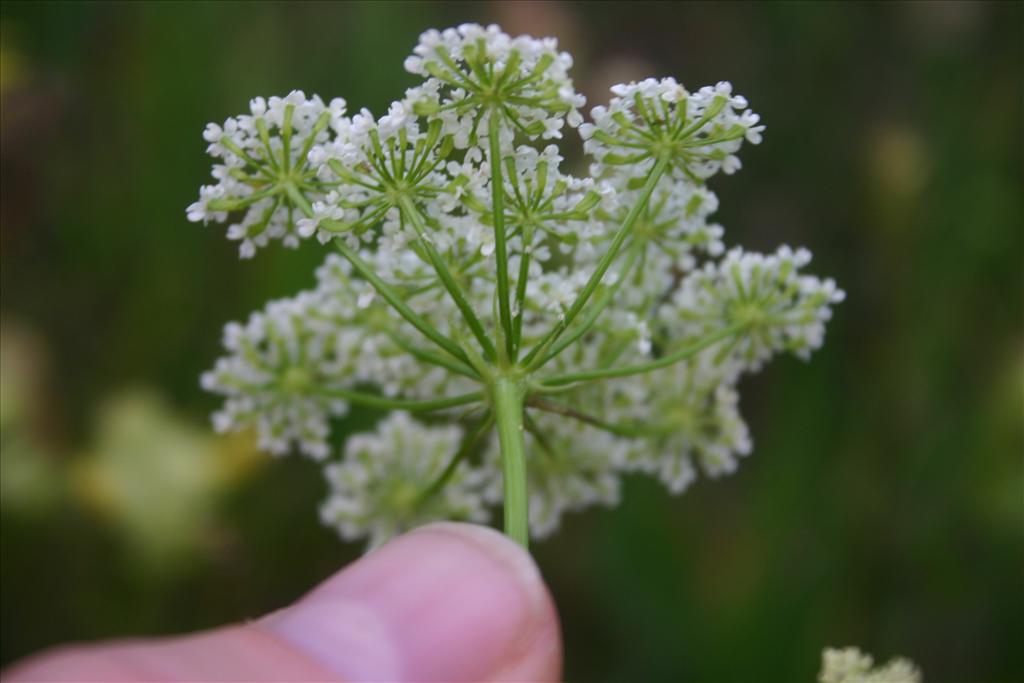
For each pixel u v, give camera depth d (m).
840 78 0.30
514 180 0.12
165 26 0.26
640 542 0.22
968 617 0.23
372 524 0.15
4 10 0.28
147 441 0.23
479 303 0.13
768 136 0.29
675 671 0.22
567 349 0.14
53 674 0.10
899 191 0.26
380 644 0.12
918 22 0.29
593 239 0.13
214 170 0.13
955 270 0.25
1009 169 0.26
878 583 0.23
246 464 0.23
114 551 0.23
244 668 0.11
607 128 0.13
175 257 0.25
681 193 0.14
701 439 0.15
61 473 0.23
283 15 0.26
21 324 0.25
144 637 0.23
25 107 0.27
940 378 0.24
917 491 0.23
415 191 0.12
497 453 0.15
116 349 0.25
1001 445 0.23
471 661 0.12
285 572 0.23
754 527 0.22
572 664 0.22
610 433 0.15
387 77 0.26
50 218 0.27
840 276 0.27
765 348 0.14
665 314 0.14
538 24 0.28
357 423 0.23
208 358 0.25
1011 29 0.28
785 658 0.22
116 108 0.27
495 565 0.12
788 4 0.30
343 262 0.15
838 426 0.24
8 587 0.22
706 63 0.30
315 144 0.13
